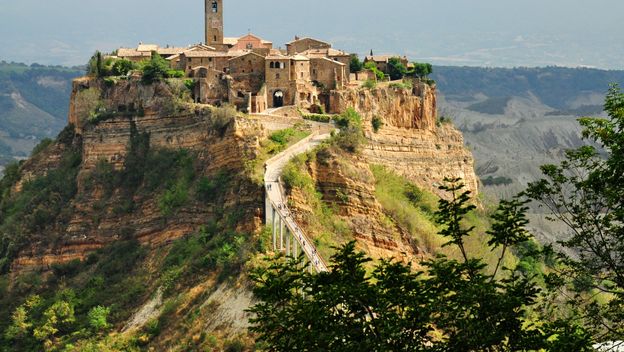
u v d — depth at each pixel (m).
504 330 108.69
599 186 117.19
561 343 108.12
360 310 111.50
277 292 115.44
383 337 107.69
